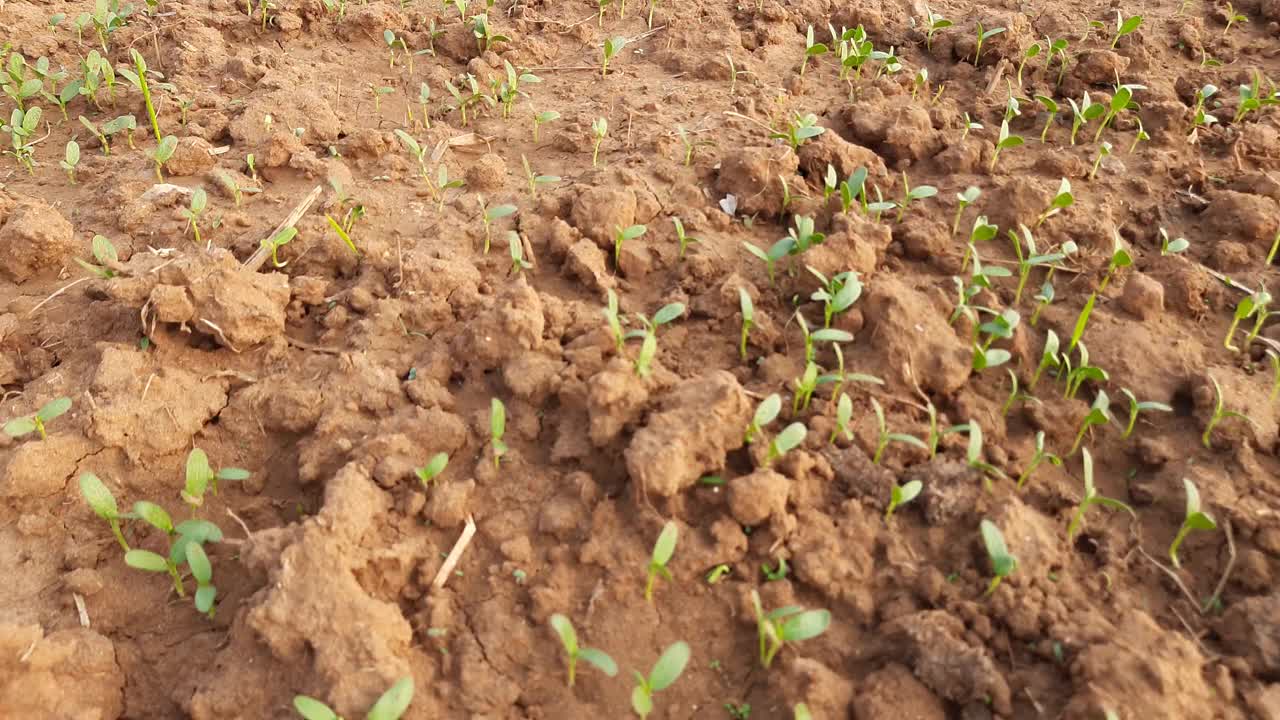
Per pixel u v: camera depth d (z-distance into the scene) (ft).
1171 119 1.88
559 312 1.39
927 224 1.57
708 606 1.05
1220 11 2.34
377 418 1.26
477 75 2.09
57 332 1.38
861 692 0.97
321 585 0.99
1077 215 1.63
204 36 2.17
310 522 1.04
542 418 1.25
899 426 1.24
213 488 1.19
